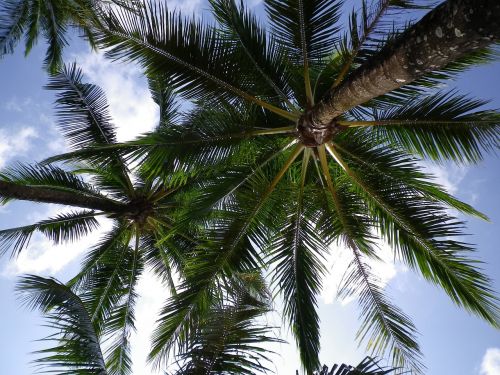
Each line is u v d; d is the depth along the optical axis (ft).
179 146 21.43
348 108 17.26
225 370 13.43
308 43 21.86
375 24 19.56
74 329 13.67
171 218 35.06
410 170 22.72
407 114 21.65
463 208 22.06
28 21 36.88
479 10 7.73
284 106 24.90
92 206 30.27
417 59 10.50
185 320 21.81
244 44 22.20
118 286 34.53
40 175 30.76
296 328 22.48
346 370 12.44
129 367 32.94
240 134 23.36
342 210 24.61
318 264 24.11
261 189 24.12
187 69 21.79
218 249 23.32
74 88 32.14
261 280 29.32
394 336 22.82
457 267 21.35
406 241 23.02
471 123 20.27
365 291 23.76
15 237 29.32
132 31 20.16
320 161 24.26
